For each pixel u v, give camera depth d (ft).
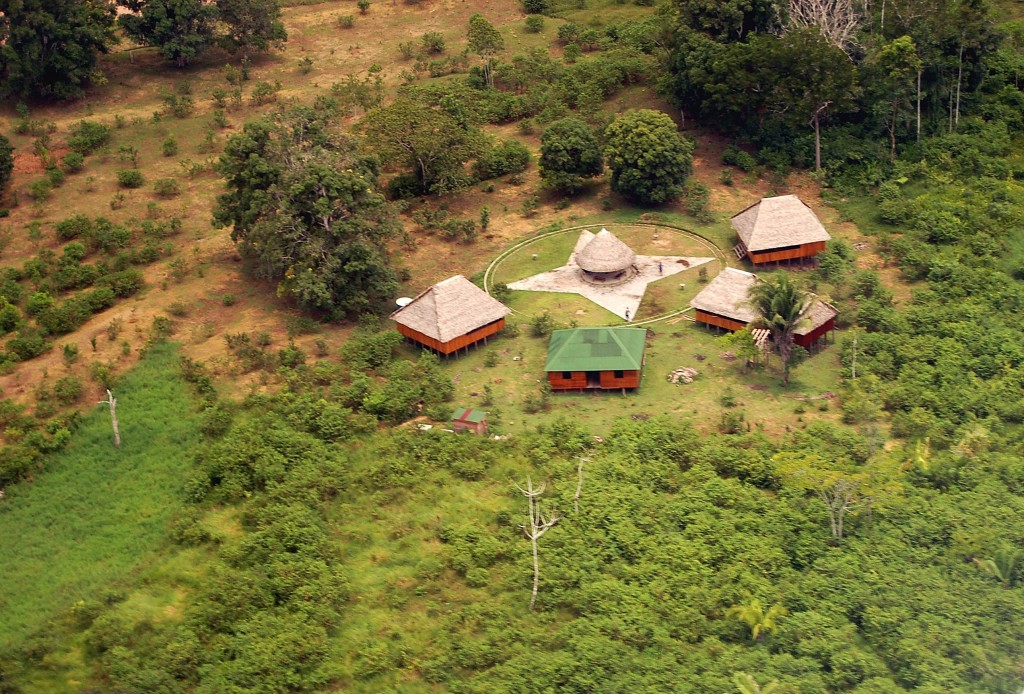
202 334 270.87
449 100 346.74
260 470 226.79
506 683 182.70
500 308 275.18
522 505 221.05
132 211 326.24
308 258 272.31
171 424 241.55
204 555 211.00
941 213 314.35
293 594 199.93
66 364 256.73
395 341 267.39
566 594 199.41
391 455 234.58
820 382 257.14
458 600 200.95
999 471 225.97
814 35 327.06
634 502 219.41
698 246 314.14
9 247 307.37
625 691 179.01
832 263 294.05
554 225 326.24
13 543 213.25
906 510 215.72
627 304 289.12
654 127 322.34
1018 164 341.62
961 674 180.14
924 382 251.60
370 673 187.62
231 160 283.59
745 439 235.81
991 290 285.23
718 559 207.10
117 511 220.43
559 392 258.16
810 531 212.43
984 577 200.34
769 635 190.60
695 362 265.75
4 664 187.52
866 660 183.73
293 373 255.91
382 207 281.54
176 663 187.21
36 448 232.12
